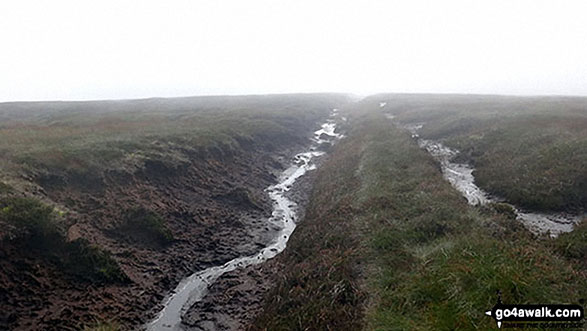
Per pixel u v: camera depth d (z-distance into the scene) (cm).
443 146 3002
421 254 1079
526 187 1703
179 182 2070
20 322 971
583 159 1773
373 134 3306
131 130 2892
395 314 837
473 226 1219
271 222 1969
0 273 1034
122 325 1084
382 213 1426
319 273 1147
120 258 1345
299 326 916
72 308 1072
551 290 823
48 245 1187
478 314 758
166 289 1302
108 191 1677
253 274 1395
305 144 4044
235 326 1101
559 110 3591
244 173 2667
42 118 4397
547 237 1235
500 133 2698
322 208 1838
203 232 1722
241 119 4022
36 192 1440
